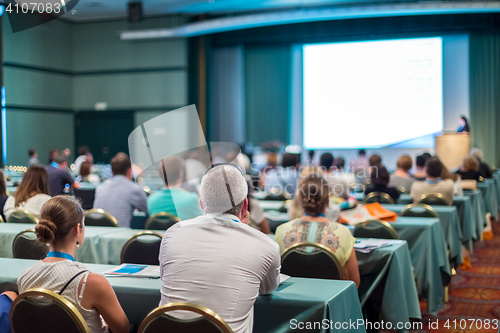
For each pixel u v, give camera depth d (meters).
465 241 4.96
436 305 3.36
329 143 12.16
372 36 11.73
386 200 4.86
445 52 11.64
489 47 11.38
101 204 4.05
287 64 12.60
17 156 12.09
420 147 11.57
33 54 12.52
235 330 1.60
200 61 12.87
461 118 10.47
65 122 13.53
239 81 12.97
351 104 11.95
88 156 9.86
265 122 12.81
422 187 4.82
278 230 2.55
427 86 11.49
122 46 13.41
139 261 2.82
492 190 7.33
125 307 1.95
